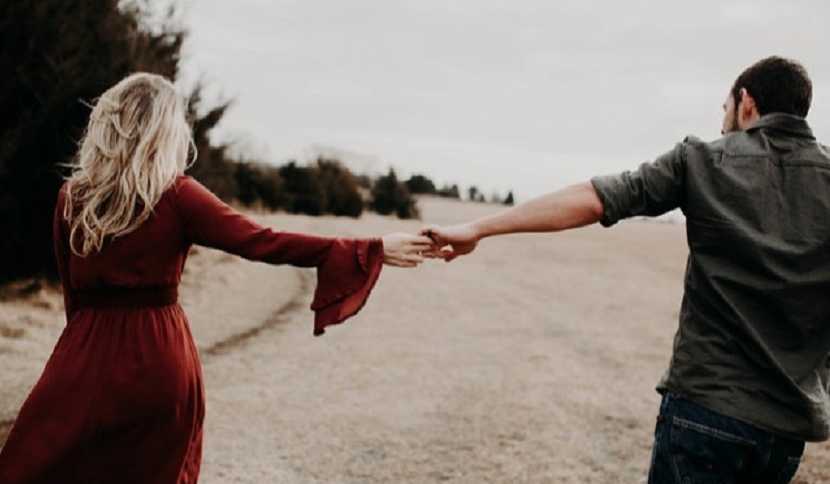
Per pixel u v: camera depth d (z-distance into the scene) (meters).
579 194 2.45
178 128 2.75
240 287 14.46
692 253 2.34
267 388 7.54
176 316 2.72
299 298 14.04
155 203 2.65
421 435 6.24
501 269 22.22
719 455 2.20
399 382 8.07
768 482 2.26
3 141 10.12
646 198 2.40
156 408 2.59
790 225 2.19
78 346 2.59
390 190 44.59
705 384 2.21
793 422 2.15
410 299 14.82
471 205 70.81
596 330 12.23
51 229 11.29
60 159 10.77
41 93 10.39
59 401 2.54
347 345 9.97
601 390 8.08
